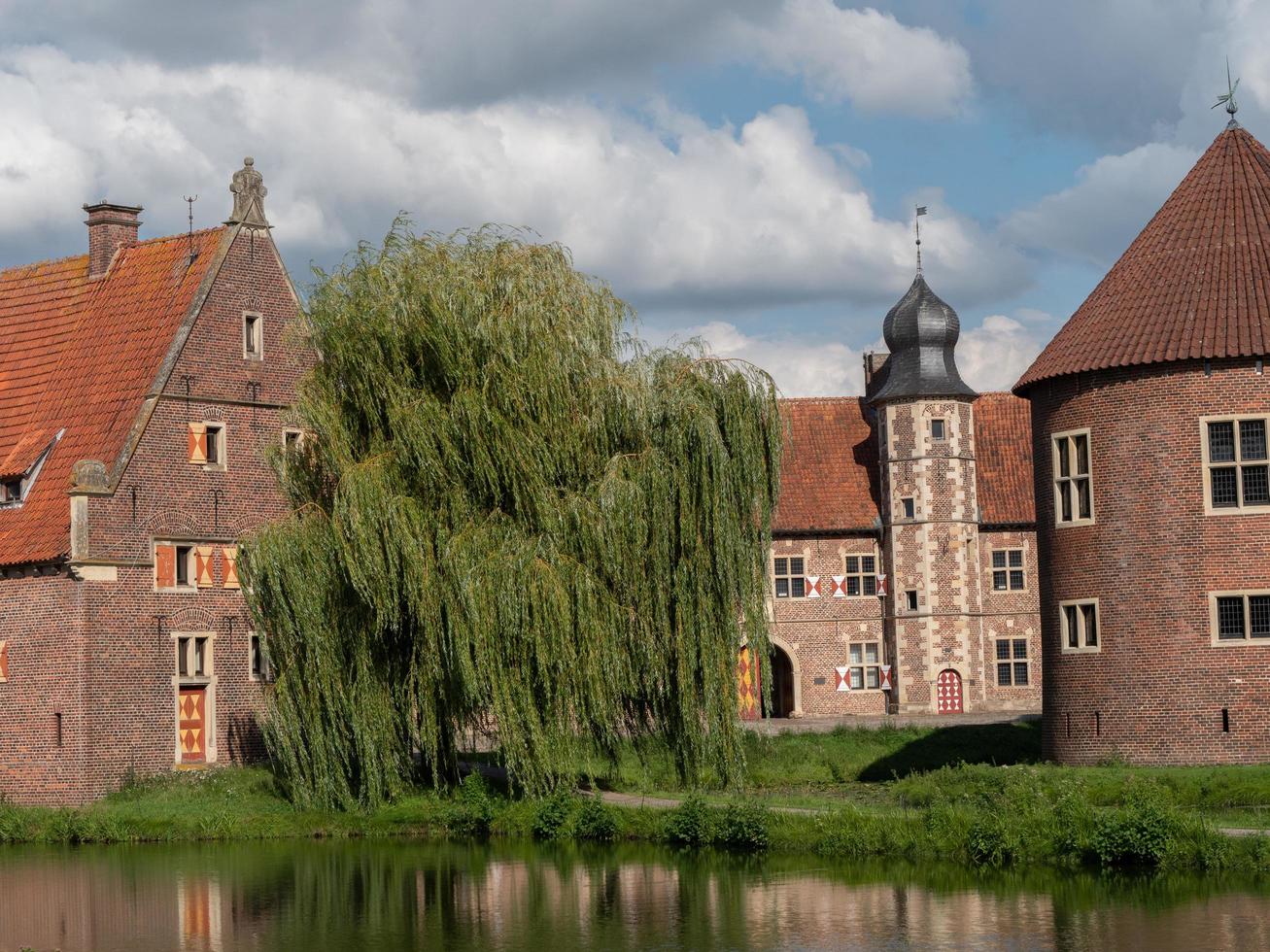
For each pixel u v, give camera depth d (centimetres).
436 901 2725
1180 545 3588
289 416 3747
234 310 4316
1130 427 3662
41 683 3997
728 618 3491
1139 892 2541
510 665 3388
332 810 3597
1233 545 3538
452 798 3588
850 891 2667
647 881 2820
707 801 3547
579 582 3381
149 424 4103
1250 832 2789
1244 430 3544
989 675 6384
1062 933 2291
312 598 3516
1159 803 2845
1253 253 3688
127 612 4022
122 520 4028
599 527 3406
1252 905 2416
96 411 4222
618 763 3669
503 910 2623
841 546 6481
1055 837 2834
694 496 3484
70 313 4556
